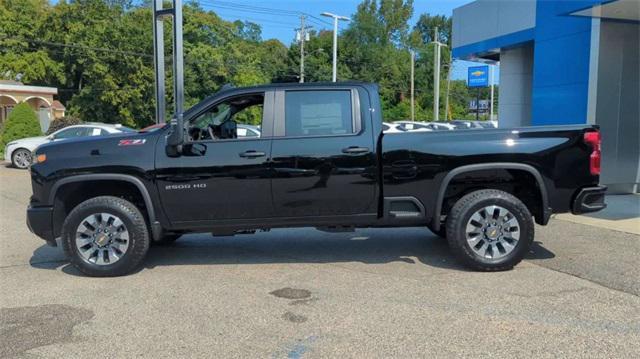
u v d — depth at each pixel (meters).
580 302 4.92
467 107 87.62
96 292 5.38
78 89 44.97
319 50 70.31
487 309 4.77
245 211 5.93
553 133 5.91
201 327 4.45
